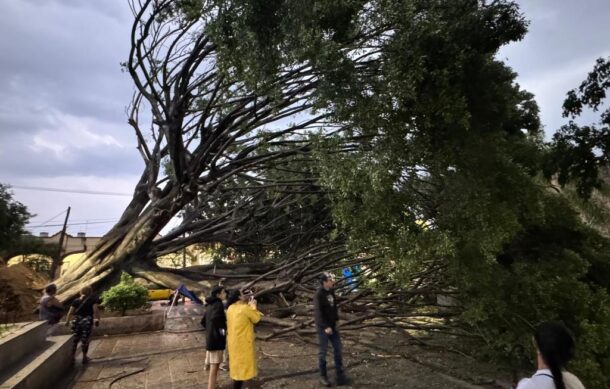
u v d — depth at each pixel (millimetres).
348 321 9516
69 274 14383
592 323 6316
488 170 6711
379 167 6375
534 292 6668
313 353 8586
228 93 11023
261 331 10617
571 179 7723
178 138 11617
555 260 7164
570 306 6480
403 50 6750
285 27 6523
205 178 12742
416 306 9641
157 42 12000
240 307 5688
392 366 7645
